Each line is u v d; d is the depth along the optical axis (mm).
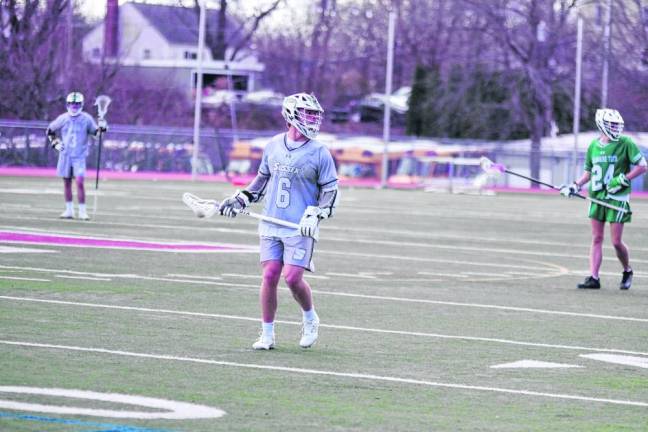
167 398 18219
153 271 34500
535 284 35969
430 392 19562
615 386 20625
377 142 122375
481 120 134500
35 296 28234
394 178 114312
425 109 137875
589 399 19500
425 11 148000
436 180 109438
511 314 29156
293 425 16891
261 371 20656
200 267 36125
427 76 139125
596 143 35625
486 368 21875
